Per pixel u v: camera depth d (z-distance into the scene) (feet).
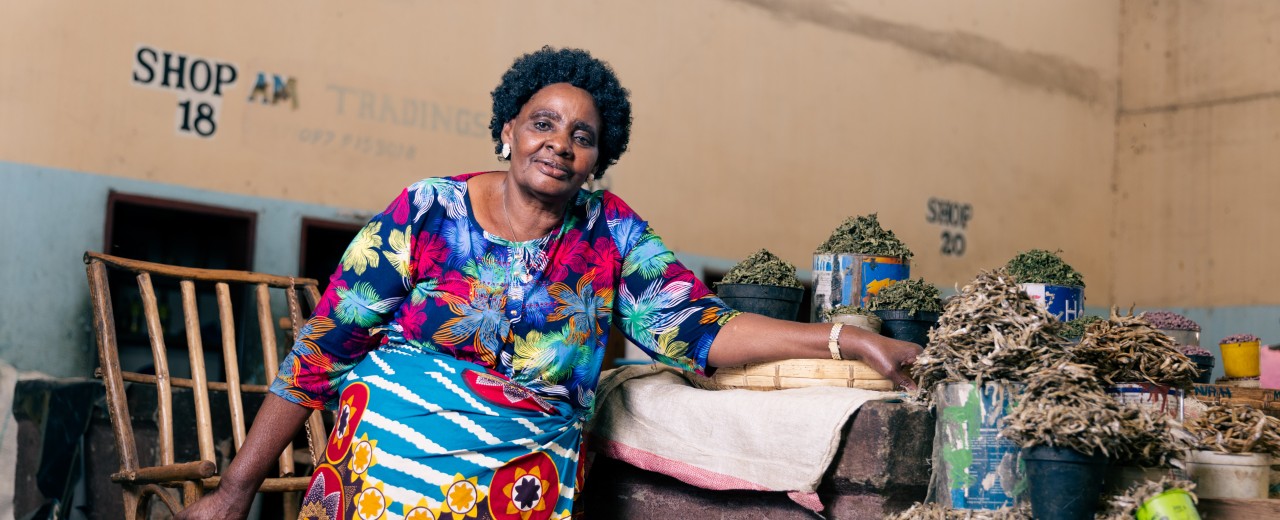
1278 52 28.40
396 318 6.82
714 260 21.85
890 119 25.34
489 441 6.42
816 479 6.54
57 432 13.98
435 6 18.37
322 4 16.99
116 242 15.51
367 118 17.44
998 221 27.55
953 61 26.78
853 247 8.23
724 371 7.63
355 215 17.20
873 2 25.20
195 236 16.30
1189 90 29.86
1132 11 31.04
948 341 6.05
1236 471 6.03
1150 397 6.05
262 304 10.44
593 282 7.01
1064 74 29.55
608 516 8.17
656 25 21.39
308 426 10.11
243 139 16.05
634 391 7.79
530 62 6.86
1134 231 30.45
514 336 6.67
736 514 7.23
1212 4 29.63
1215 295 28.96
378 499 6.28
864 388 7.13
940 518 5.95
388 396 6.48
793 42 23.62
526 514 6.56
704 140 21.94
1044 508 5.51
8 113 14.02
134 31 15.10
